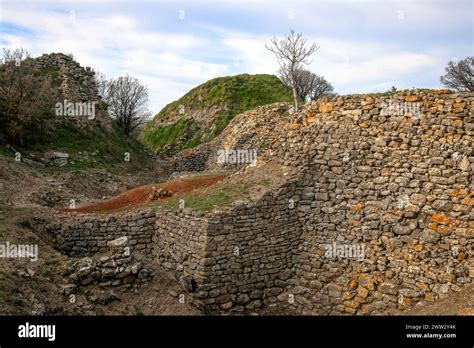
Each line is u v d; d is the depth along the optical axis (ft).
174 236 53.42
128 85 154.10
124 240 49.21
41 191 72.43
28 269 40.47
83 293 40.91
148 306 42.37
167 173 127.75
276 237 51.80
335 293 47.70
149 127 191.01
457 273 41.01
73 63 135.13
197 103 178.29
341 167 52.49
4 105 96.12
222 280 48.19
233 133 116.47
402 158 48.21
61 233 55.93
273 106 113.09
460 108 45.88
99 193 91.50
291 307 49.62
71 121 114.42
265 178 57.00
